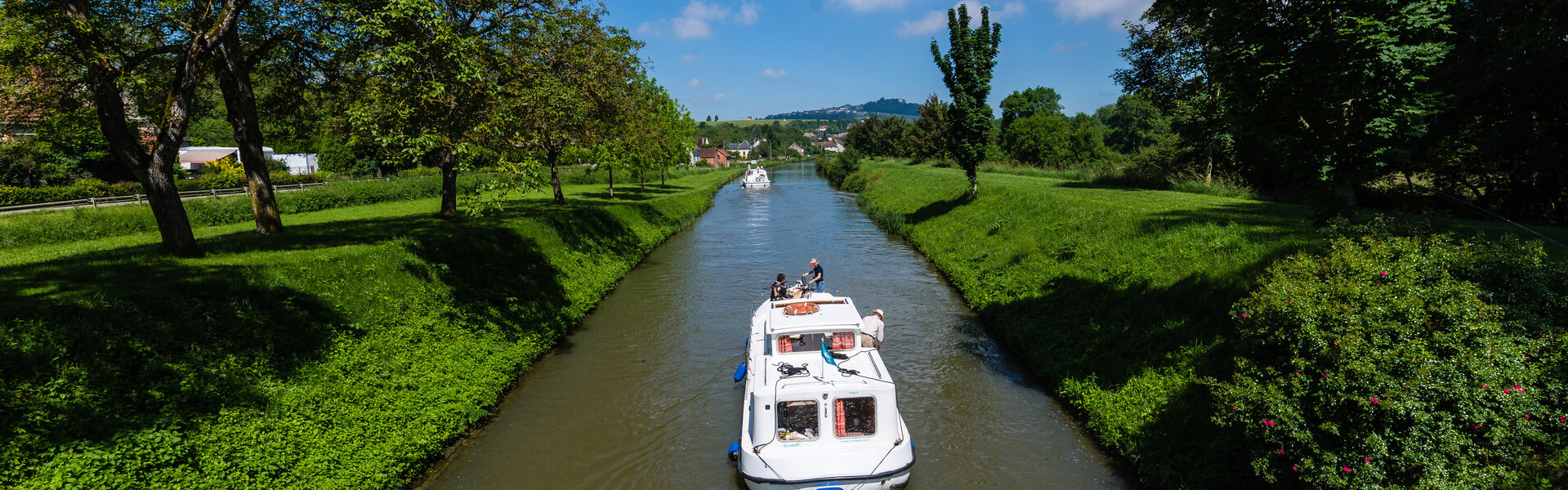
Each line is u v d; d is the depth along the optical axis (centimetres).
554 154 3416
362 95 1667
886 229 3725
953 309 1914
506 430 1156
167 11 1319
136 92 1277
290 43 1596
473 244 1869
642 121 3550
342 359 1109
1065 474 980
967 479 971
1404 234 903
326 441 930
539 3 2209
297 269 1272
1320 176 1116
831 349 1149
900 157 11638
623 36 2770
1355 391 643
